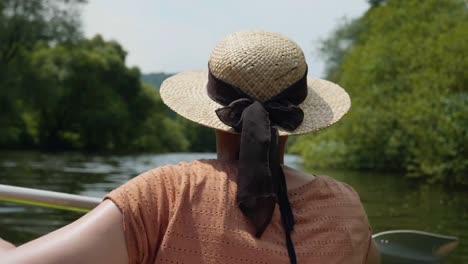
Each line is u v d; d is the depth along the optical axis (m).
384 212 9.81
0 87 36.91
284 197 1.32
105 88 46.56
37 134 42.72
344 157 24.73
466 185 16.20
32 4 38.94
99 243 1.18
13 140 41.09
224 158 1.40
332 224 1.35
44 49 43.22
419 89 20.06
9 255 1.14
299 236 1.30
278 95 1.35
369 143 23.64
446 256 2.28
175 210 1.25
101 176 17.98
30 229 7.55
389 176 19.94
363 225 1.42
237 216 1.26
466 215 9.47
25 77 37.97
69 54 43.78
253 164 1.23
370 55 26.25
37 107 39.03
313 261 1.29
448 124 16.64
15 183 15.05
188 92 1.45
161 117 57.12
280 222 1.30
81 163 25.59
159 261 1.23
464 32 19.45
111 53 51.38
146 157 37.03
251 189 1.23
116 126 46.19
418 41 23.38
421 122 18.03
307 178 1.39
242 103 1.32
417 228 8.14
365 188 14.91
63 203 1.90
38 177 17.06
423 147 17.91
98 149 45.53
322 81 1.55
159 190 1.26
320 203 1.36
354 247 1.37
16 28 37.78
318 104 1.48
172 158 36.44
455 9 24.83
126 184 1.26
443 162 16.91
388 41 25.00
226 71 1.35
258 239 1.25
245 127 1.25
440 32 23.52
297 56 1.37
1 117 37.25
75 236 1.18
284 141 1.41
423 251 2.28
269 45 1.36
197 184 1.28
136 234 1.22
